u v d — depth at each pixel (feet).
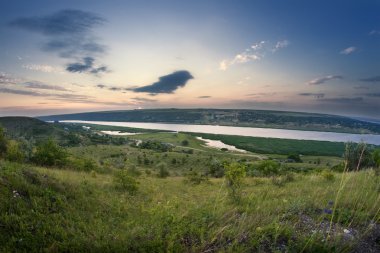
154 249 14.57
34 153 80.59
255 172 104.17
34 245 15.84
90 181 50.34
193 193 54.08
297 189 35.76
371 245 14.84
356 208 19.98
